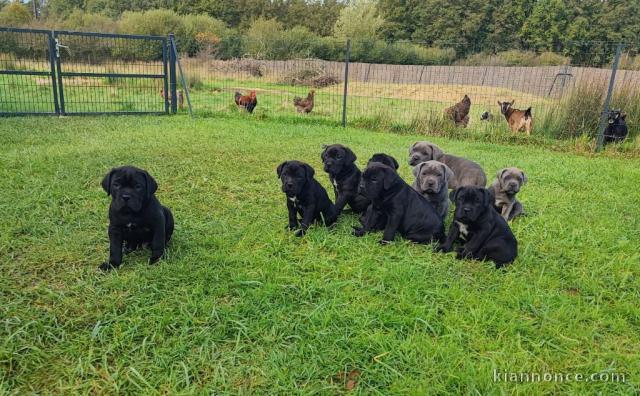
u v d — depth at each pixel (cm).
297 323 154
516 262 212
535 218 271
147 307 159
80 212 246
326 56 1457
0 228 218
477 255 214
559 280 196
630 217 288
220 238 221
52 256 195
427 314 162
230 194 297
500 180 272
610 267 209
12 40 741
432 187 256
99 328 146
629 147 523
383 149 464
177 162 359
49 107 664
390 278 189
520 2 2416
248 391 125
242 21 2850
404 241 235
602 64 743
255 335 148
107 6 2719
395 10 2630
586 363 141
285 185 228
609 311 173
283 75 1297
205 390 123
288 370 132
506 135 575
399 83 1405
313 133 544
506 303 175
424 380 129
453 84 1379
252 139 477
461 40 2533
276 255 209
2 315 151
